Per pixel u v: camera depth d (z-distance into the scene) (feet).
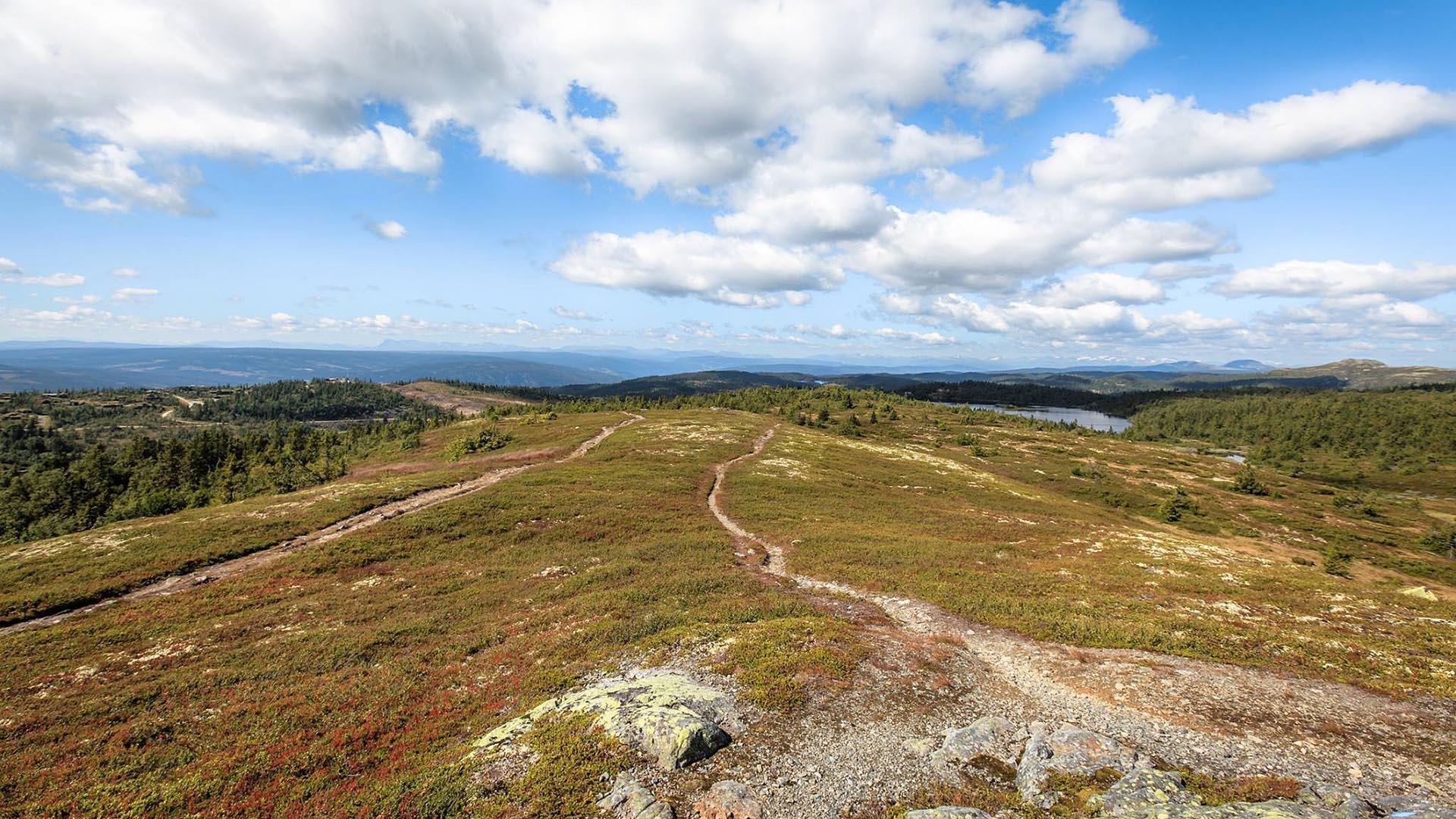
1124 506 382.01
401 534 158.81
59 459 450.30
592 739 56.03
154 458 381.81
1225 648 84.48
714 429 401.49
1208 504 407.23
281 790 55.06
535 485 224.33
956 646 84.38
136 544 149.18
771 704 63.52
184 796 54.34
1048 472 462.60
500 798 49.19
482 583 126.62
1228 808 44.75
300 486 291.38
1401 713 64.69
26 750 65.26
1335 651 82.43
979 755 55.77
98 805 53.67
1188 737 59.52
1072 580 123.54
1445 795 48.80
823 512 204.03
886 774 52.90
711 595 110.32
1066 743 56.13
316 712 70.90
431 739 63.93
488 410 584.81
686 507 201.67
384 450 399.65
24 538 268.82
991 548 155.94
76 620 109.09
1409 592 122.62
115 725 70.54
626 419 469.16
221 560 144.05
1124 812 45.68
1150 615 99.35
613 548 152.25
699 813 47.32
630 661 78.95
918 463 342.23
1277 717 63.77
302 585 125.49
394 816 47.78
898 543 155.74
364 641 94.02
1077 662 79.20
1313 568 237.86
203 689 79.51
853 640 81.71
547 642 89.15
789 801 48.75
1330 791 48.08
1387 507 476.13
